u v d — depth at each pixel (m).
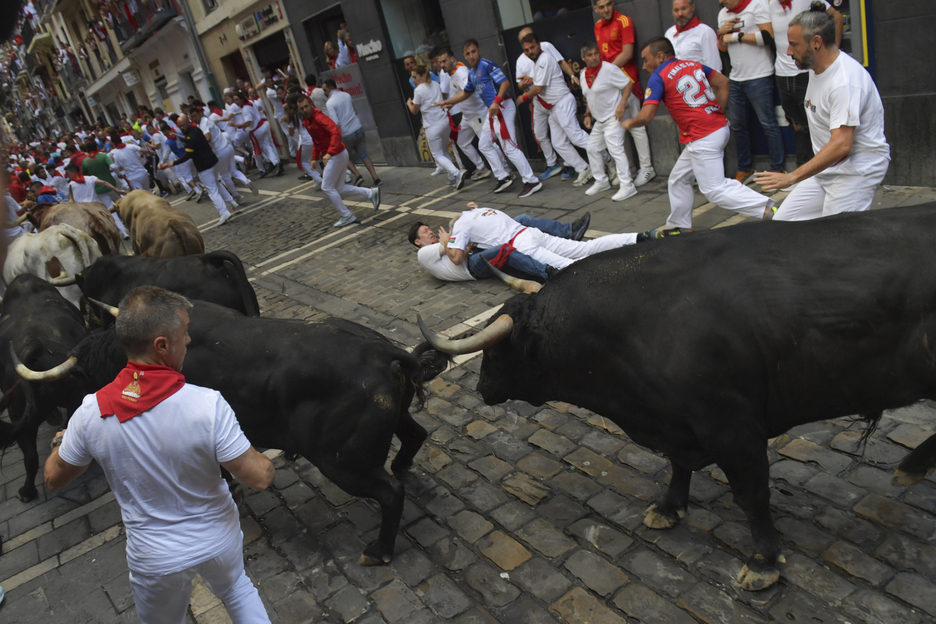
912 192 6.52
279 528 4.03
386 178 12.98
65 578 4.00
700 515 3.45
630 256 2.93
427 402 5.04
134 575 2.60
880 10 6.30
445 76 10.66
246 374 3.50
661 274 2.78
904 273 2.45
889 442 3.68
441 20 11.85
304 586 3.54
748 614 2.87
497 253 6.39
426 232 7.04
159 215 6.85
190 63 21.56
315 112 9.79
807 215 4.87
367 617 3.27
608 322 2.89
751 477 2.83
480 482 4.07
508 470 4.13
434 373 3.85
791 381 2.64
